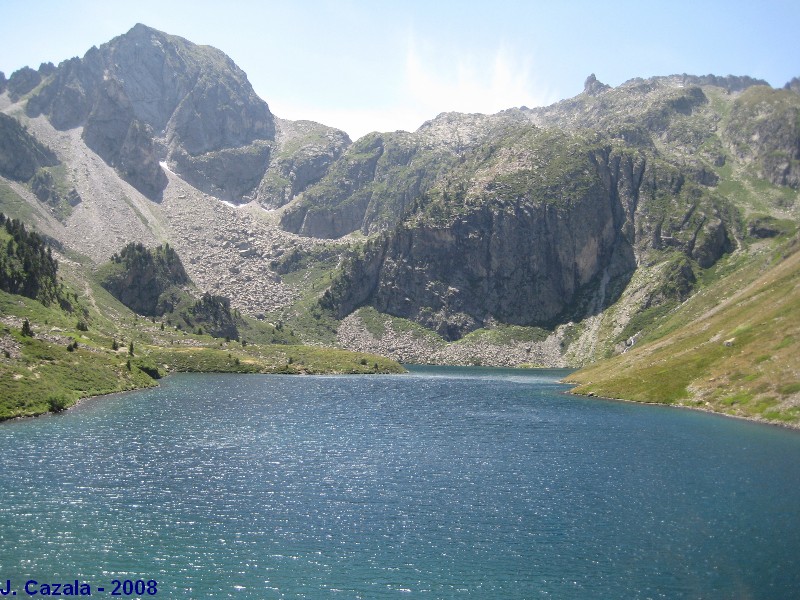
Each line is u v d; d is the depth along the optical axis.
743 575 56.22
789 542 63.44
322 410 152.38
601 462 95.69
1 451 93.62
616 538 64.31
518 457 99.06
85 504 71.12
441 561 58.53
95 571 54.88
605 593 52.94
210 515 69.12
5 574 53.66
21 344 158.75
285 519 68.56
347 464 93.19
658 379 180.12
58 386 144.50
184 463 91.12
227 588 52.75
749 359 163.75
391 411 153.00
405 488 80.81
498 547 61.88
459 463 94.69
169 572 55.19
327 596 51.78
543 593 52.78
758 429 124.62
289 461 94.44
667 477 86.75
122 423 121.25
